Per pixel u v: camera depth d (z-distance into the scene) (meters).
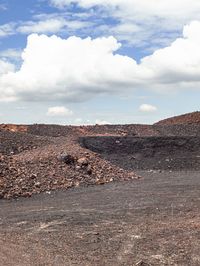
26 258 11.53
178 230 14.36
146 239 13.43
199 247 12.30
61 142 46.75
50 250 12.42
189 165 44.59
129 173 33.62
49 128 68.81
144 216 17.16
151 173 38.34
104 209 19.17
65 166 30.94
